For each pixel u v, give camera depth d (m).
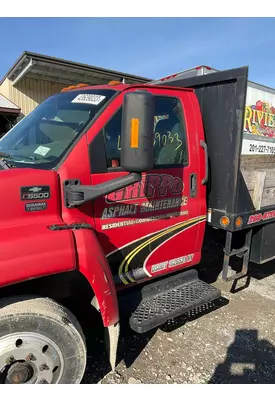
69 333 2.12
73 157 2.41
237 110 3.15
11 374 2.02
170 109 3.03
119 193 2.65
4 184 2.11
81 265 2.14
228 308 3.83
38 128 2.83
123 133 2.01
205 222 3.34
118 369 2.80
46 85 13.38
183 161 3.10
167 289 3.14
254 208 3.57
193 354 3.03
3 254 1.91
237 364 2.93
